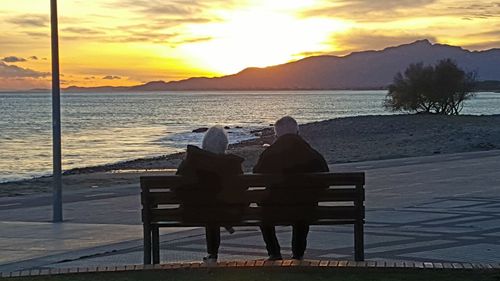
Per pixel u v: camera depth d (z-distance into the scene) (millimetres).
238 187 8703
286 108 172750
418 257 9570
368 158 34969
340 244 10711
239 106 191625
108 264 9633
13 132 76750
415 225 12531
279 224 8828
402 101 96625
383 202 16219
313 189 8672
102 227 13617
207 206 8758
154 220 8781
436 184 20391
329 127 71250
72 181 28656
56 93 15500
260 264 8242
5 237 12469
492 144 43281
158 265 8398
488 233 11570
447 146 43125
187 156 8742
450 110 95688
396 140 51938
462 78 94250
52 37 15766
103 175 31641
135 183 26531
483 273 7801
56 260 10023
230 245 10898
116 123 99375
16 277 8227
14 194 24031
